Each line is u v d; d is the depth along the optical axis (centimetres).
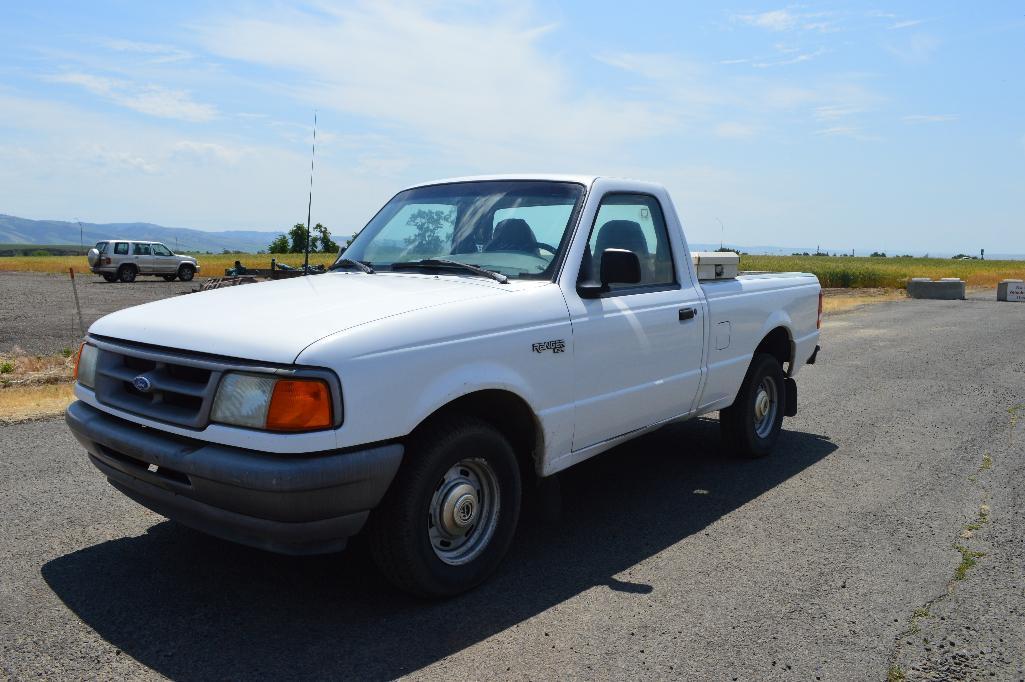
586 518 479
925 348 1312
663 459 615
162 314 365
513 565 405
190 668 297
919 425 738
